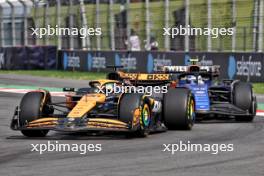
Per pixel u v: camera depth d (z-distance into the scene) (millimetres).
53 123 33844
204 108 42906
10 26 124688
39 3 119938
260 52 78438
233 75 81938
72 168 25938
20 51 116375
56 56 115438
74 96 37406
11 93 71938
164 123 39781
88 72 106438
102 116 36844
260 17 83188
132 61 97688
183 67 45625
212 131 39656
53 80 92250
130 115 33844
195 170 25547
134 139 35062
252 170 25562
